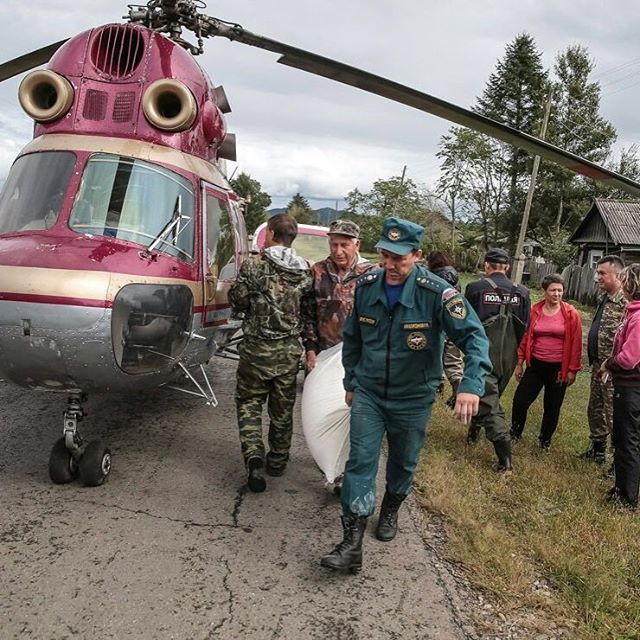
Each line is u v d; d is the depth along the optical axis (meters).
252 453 4.14
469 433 5.67
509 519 4.12
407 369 3.32
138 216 4.23
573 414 7.40
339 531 3.82
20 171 4.38
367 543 3.70
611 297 5.50
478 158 53.28
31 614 2.82
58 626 2.76
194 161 4.76
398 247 3.17
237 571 3.30
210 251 4.93
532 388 5.86
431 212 52.91
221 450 5.04
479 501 4.34
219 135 5.11
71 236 3.97
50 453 4.54
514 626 2.98
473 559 3.54
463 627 2.96
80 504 3.90
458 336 3.21
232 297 4.30
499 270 5.25
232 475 4.55
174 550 3.45
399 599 3.14
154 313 3.97
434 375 3.40
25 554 3.30
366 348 3.40
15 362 3.67
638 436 4.45
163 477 4.41
